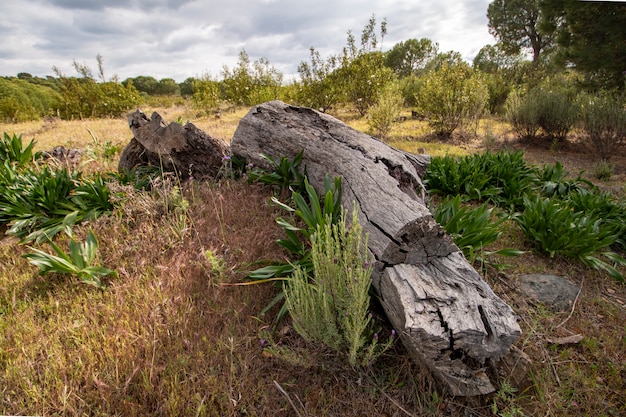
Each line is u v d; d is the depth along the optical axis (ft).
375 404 6.18
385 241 7.09
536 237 10.80
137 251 9.84
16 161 16.34
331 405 6.13
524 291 9.11
